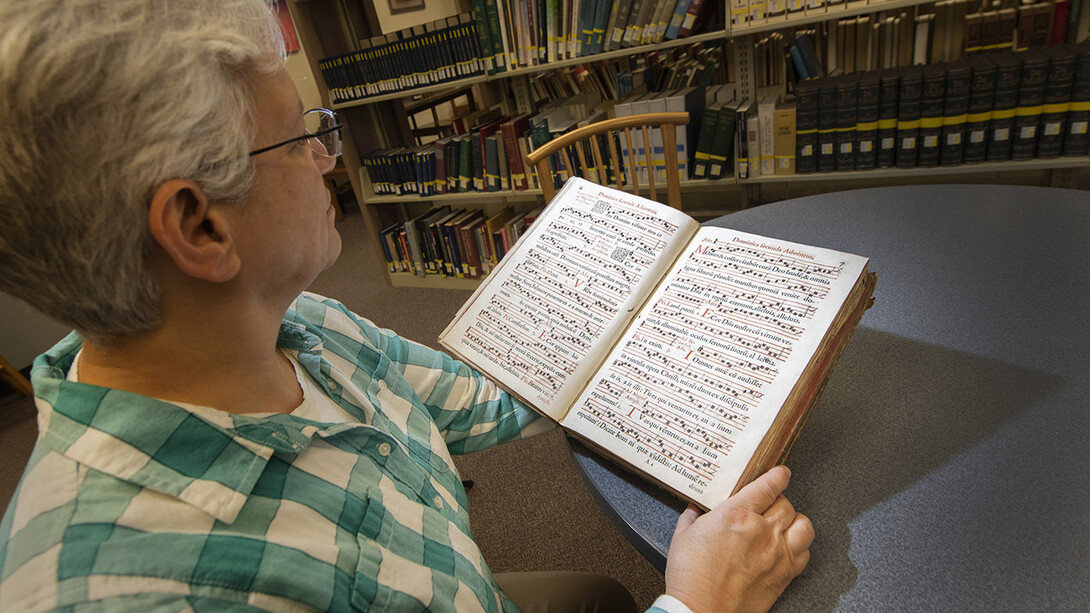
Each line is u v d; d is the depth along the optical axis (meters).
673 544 0.52
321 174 0.53
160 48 0.34
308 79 4.12
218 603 0.37
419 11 4.88
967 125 1.86
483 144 2.63
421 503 0.56
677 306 0.70
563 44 2.28
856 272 0.63
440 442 0.70
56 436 0.39
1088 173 1.89
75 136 0.32
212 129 0.37
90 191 0.33
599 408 0.65
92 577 0.34
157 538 0.37
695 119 2.22
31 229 0.34
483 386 0.81
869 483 0.58
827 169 2.09
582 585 0.83
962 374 0.69
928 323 0.78
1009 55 1.83
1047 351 0.69
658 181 2.36
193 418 0.41
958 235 0.96
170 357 0.43
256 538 0.41
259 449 0.44
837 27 2.12
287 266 0.46
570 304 0.76
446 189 2.84
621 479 0.65
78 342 0.49
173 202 0.37
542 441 1.91
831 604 0.49
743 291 0.67
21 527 0.36
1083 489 0.53
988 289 0.82
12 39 0.31
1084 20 1.82
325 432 0.49
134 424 0.39
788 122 2.06
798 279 0.66
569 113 2.55
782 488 0.55
